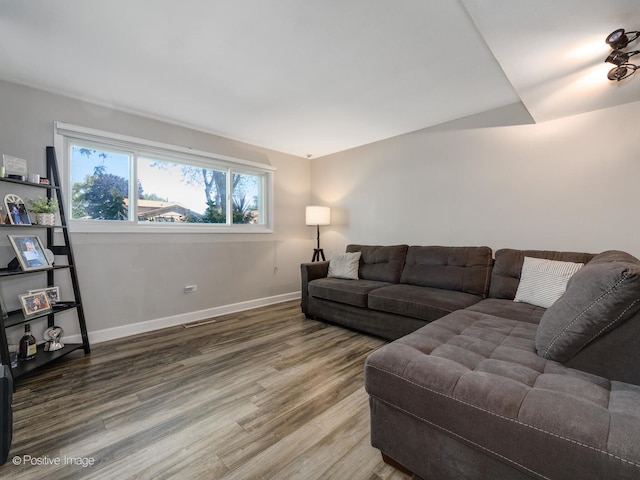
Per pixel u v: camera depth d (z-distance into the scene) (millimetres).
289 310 3777
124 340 2693
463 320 1758
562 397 900
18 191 2281
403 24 1677
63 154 2506
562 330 1144
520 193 2719
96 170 2762
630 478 692
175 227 3238
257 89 2451
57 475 1183
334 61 2051
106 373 2045
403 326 2523
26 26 1672
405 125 3291
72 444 1356
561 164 2502
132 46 1870
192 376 2002
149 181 3117
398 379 1151
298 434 1429
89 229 2645
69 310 2545
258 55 1975
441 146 3236
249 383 1910
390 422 1212
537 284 2164
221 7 1537
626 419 793
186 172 3408
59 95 2480
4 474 1187
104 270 2727
